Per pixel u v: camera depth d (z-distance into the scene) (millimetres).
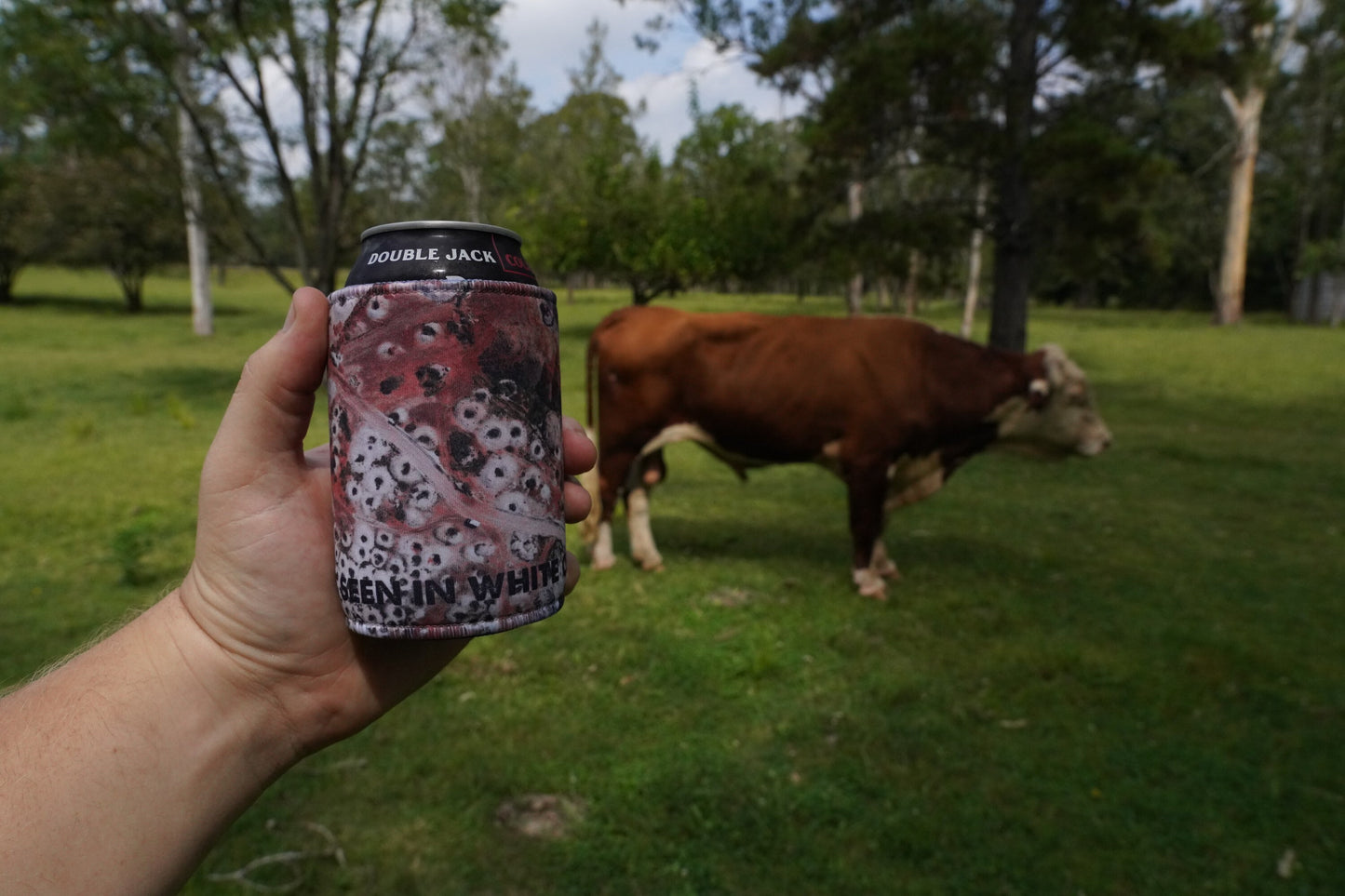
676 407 4895
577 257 18984
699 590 4797
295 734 1159
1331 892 2584
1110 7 9695
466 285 1080
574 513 1487
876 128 10117
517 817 2875
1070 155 9430
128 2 9945
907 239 10805
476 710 3477
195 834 1019
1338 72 27828
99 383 11898
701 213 17594
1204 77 11141
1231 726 3469
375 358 1076
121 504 6090
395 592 1070
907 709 3547
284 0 9969
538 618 1141
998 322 11523
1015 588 4922
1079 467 8203
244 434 1166
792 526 6215
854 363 4711
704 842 2750
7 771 924
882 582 4809
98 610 4281
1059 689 3717
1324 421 10492
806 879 2598
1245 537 6023
